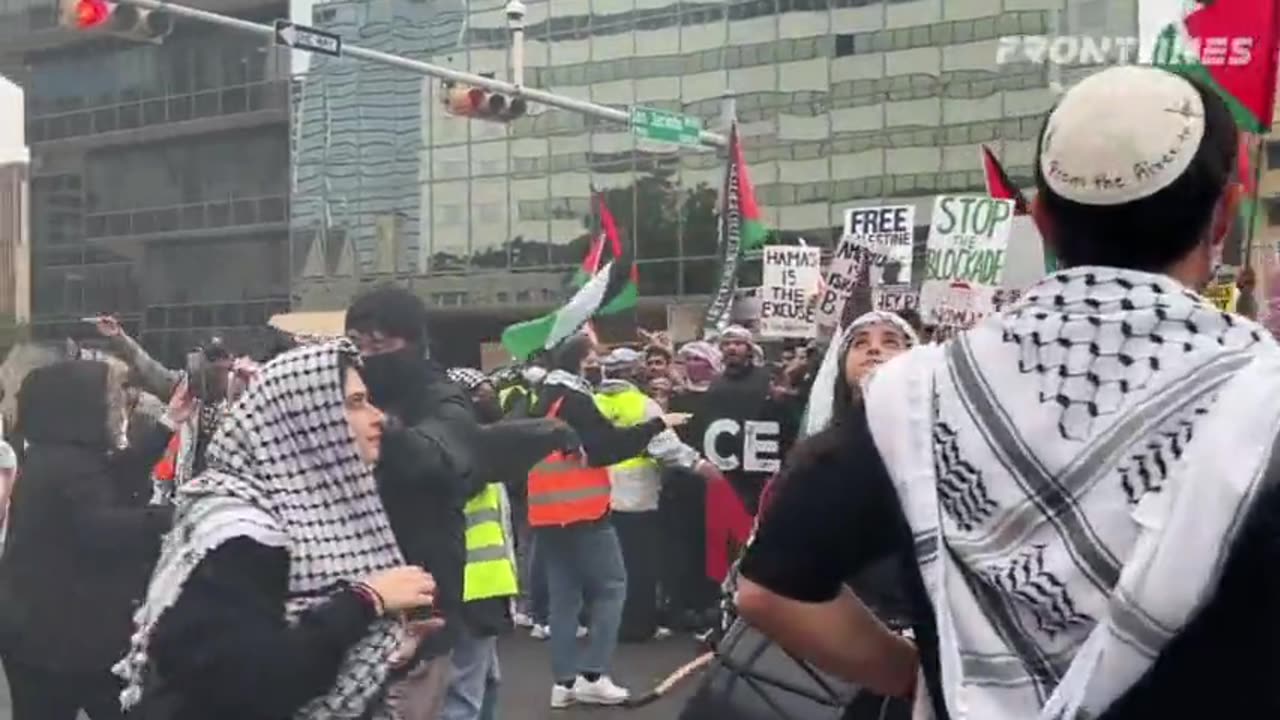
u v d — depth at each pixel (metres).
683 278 39.75
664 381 10.45
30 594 4.22
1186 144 1.52
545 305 41.34
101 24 12.93
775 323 8.55
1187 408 1.45
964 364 1.59
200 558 2.73
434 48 42.69
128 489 5.75
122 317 45.81
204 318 44.97
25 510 4.27
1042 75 35.84
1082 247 1.58
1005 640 1.49
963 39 36.84
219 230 44.34
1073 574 1.46
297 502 2.86
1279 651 1.40
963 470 1.54
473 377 6.52
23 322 45.47
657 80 40.53
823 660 1.68
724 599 3.84
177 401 6.77
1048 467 1.49
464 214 42.41
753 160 39.28
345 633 2.72
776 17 38.97
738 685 2.92
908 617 1.67
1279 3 5.52
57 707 4.32
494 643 5.40
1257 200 5.58
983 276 5.83
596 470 7.24
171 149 45.41
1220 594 1.41
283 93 43.16
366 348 4.09
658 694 5.00
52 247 47.34
